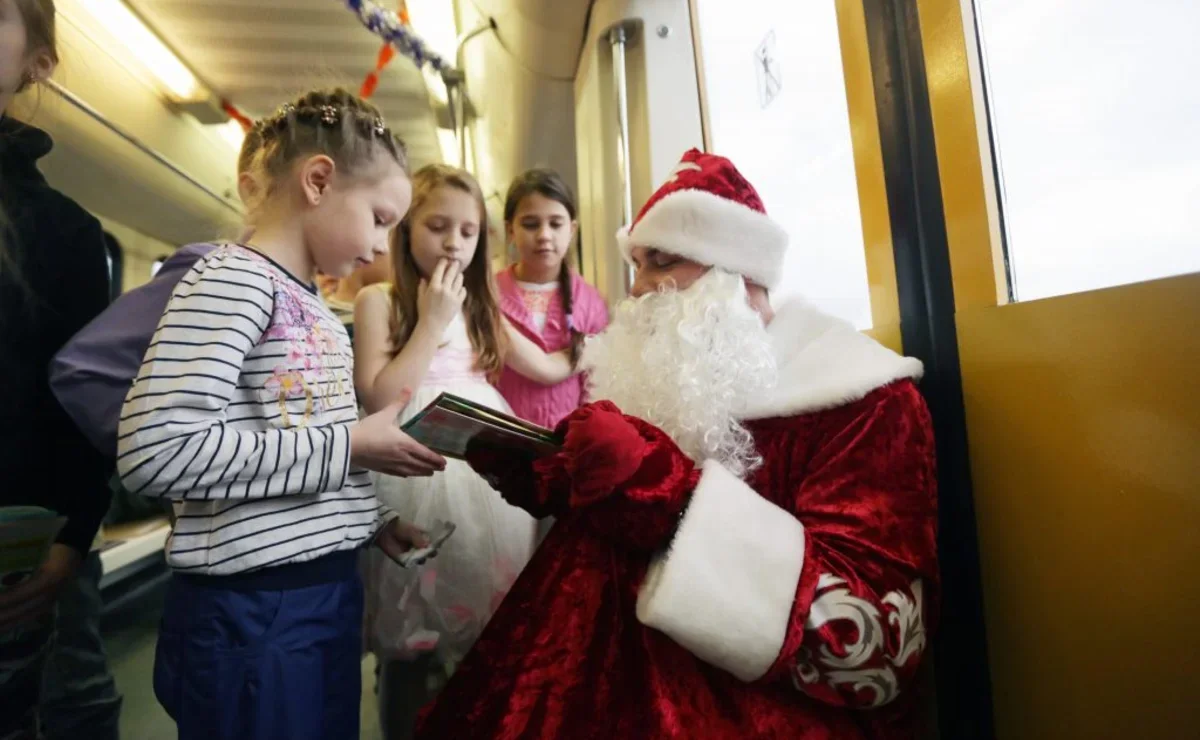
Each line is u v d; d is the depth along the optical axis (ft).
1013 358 2.33
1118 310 1.93
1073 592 2.10
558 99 7.36
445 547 3.28
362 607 2.72
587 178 6.47
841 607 1.96
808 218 4.09
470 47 7.83
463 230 3.58
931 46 2.72
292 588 2.34
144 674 5.69
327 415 2.55
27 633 2.74
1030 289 2.37
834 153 3.73
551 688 2.27
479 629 3.26
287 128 2.65
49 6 2.55
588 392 3.97
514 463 2.78
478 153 11.09
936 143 2.71
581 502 2.18
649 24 5.38
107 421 2.44
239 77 9.07
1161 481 1.82
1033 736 2.27
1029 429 2.26
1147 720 1.87
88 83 7.18
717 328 2.53
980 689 2.46
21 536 2.27
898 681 1.98
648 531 2.16
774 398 2.47
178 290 2.27
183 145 9.50
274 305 2.38
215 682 2.18
